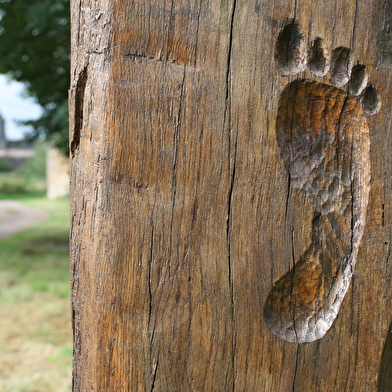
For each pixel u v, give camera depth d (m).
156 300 0.68
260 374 0.68
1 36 3.09
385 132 0.69
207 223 0.67
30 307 2.25
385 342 0.70
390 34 0.69
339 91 0.68
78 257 0.71
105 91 0.67
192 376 0.68
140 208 0.67
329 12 0.67
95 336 0.69
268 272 0.68
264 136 0.67
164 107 0.67
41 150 16.72
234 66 0.67
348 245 0.69
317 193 0.69
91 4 0.69
